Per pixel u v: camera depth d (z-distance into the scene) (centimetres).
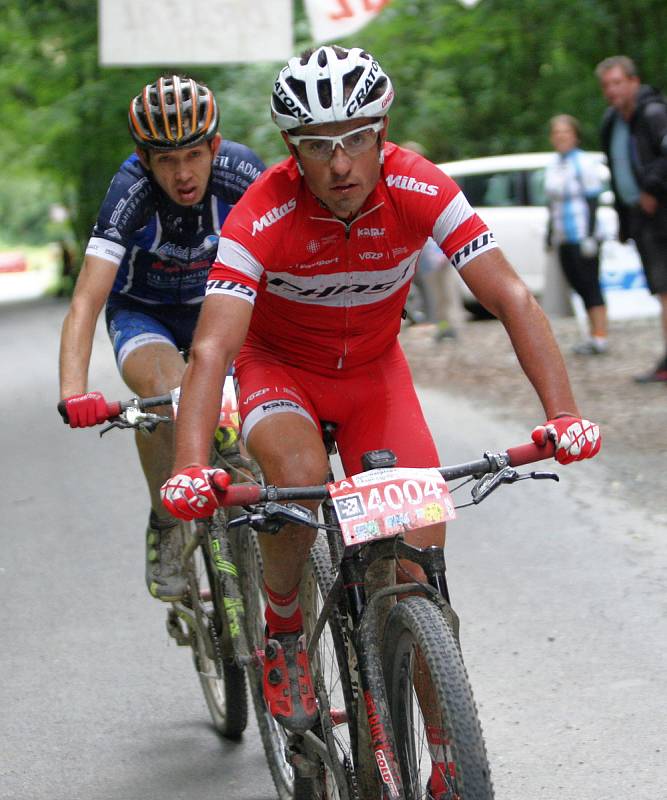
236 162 1188
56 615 1575
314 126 801
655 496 1797
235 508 1092
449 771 728
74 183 7275
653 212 2472
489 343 3341
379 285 907
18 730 1248
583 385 2580
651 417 2248
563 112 5212
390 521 759
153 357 1196
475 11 5016
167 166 1137
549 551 1634
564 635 1358
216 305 836
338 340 930
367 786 824
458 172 3972
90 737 1228
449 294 3406
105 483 2255
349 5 2858
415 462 909
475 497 778
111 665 1406
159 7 3030
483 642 1359
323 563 926
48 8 6284
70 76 6300
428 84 5088
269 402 912
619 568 1541
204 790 1108
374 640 791
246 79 4600
